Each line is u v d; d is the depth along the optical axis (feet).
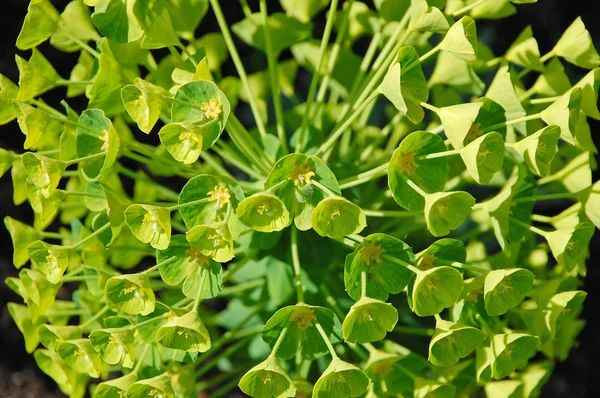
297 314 1.45
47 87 1.57
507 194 1.48
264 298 1.67
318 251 1.57
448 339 1.44
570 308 1.54
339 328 1.45
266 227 1.40
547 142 1.43
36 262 1.50
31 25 1.55
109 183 1.64
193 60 1.51
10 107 1.57
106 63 1.51
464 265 1.43
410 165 1.42
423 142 1.41
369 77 1.59
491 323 1.54
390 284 1.45
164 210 1.40
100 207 1.55
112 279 1.41
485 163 1.42
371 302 1.37
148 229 1.43
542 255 1.65
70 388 1.63
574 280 1.60
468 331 1.43
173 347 1.44
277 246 1.59
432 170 1.43
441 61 1.67
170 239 1.44
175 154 1.43
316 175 1.41
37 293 1.53
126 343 1.44
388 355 1.51
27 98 1.56
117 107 1.58
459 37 1.41
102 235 1.57
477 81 1.65
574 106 1.46
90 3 1.46
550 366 1.66
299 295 1.45
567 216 1.57
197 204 1.45
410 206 1.42
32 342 1.60
